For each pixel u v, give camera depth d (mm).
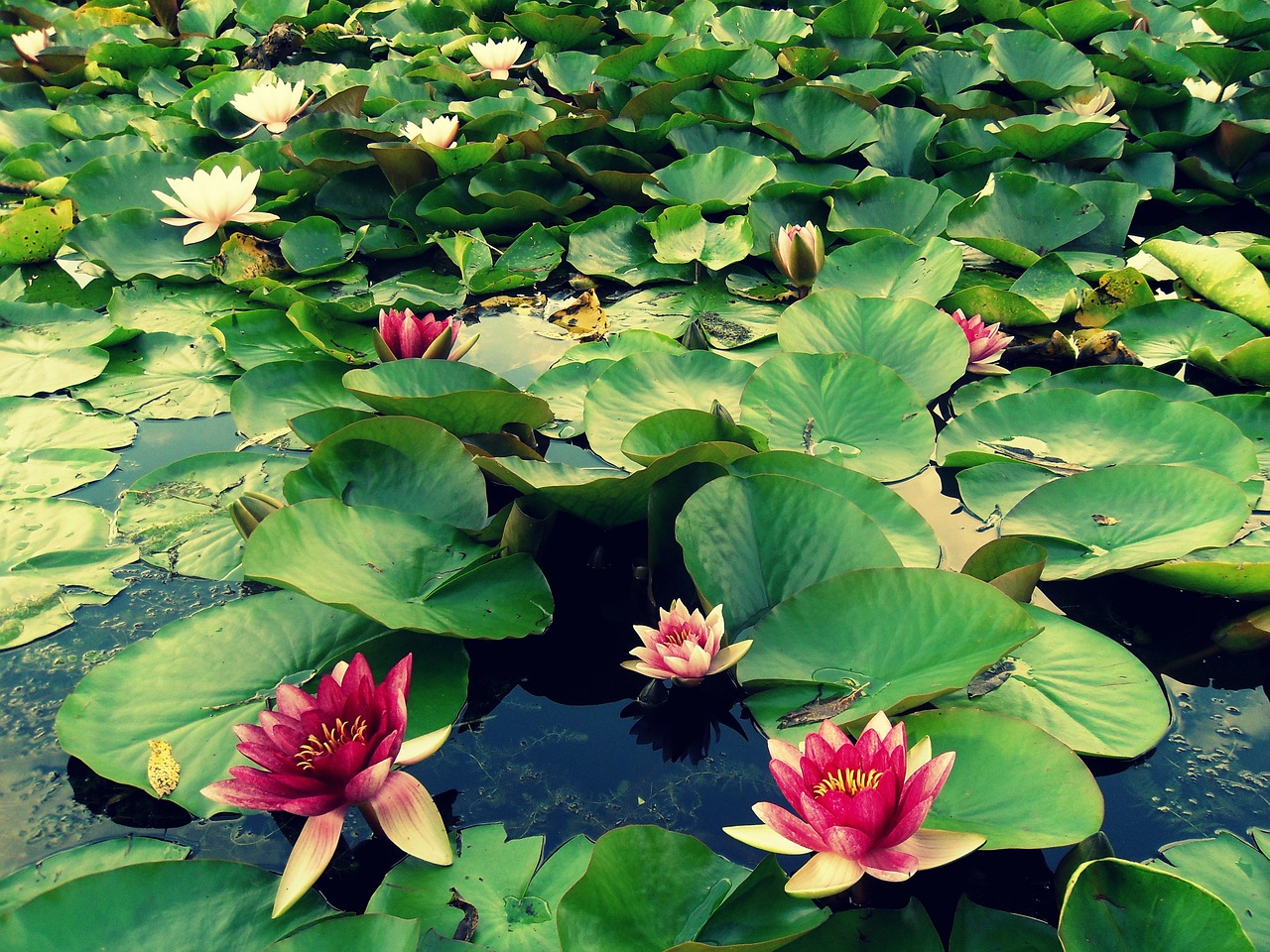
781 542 1922
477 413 2340
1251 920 1326
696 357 2646
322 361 2861
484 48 4906
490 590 1901
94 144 4352
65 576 2047
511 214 3734
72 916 1297
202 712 1651
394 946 1237
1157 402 2365
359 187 3926
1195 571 1878
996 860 1471
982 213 3555
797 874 1295
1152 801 1565
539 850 1473
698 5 5680
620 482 2004
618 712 1771
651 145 4223
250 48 5742
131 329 2982
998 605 1629
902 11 5336
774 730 1598
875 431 2424
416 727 1651
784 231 3143
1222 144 4043
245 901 1358
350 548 1906
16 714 1737
